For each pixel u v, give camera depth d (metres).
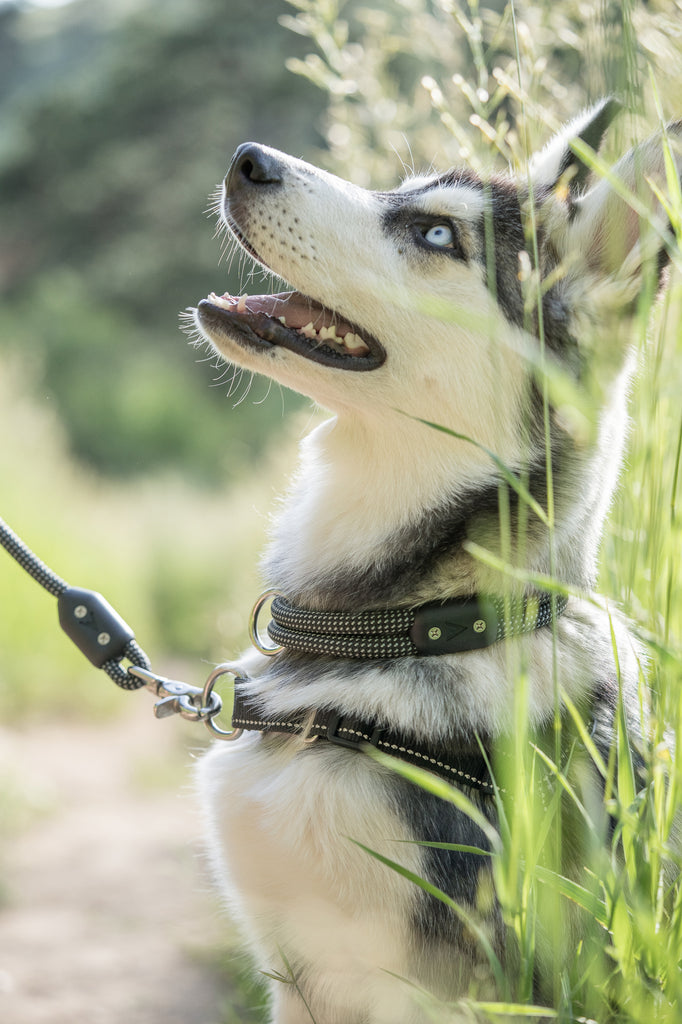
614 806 1.44
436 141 3.32
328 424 2.37
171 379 22.36
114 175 24.44
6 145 26.11
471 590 2.01
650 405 2.13
